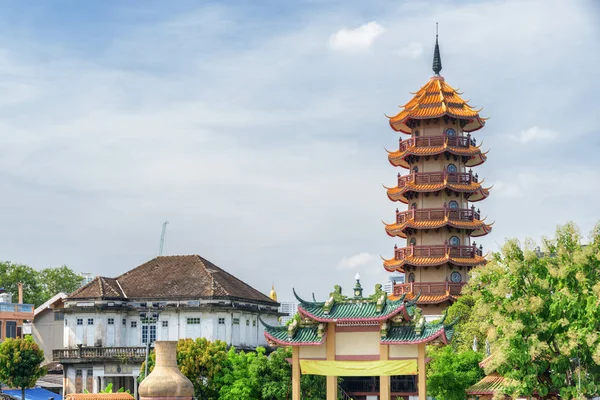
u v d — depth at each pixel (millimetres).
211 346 96688
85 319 118312
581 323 64250
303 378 90938
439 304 117562
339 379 101500
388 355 71312
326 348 72750
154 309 117938
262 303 126375
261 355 95188
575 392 63344
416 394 104312
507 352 64500
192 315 117000
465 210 120938
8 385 113250
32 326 138250
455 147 122000
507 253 69938
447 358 84750
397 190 124375
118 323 118000
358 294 73438
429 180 121688
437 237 121500
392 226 123812
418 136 123875
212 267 127375
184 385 72500
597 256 65750
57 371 131875
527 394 64875
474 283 71125
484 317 75688
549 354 65938
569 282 66750
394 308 70500
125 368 114375
